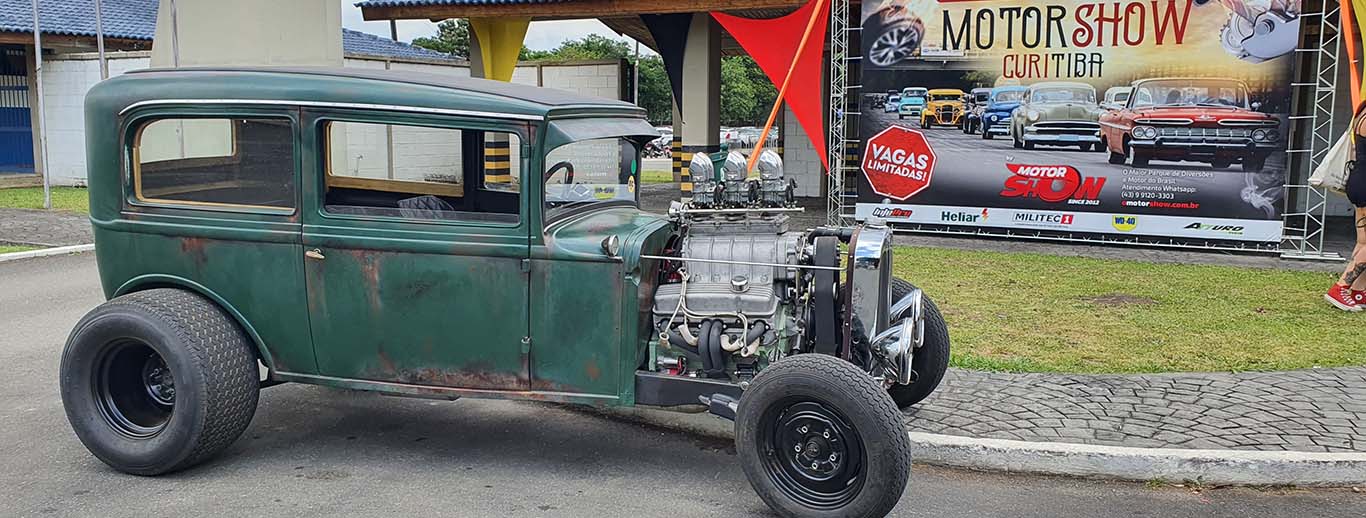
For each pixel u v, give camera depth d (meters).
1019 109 13.22
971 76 13.40
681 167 15.86
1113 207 12.96
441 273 4.55
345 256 4.62
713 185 4.88
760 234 4.78
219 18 11.84
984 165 13.49
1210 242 12.74
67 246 12.18
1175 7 12.34
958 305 8.76
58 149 21.28
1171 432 5.25
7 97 21.17
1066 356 6.91
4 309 8.73
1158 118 12.58
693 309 4.52
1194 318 8.20
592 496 4.59
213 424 4.57
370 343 4.69
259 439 5.33
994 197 13.51
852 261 4.46
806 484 4.19
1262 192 12.29
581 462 5.05
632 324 4.47
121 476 4.76
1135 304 8.82
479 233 4.48
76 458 5.00
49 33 20.89
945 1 13.36
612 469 4.96
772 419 4.21
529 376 4.61
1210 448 4.99
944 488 4.72
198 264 4.80
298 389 6.27
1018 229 13.47
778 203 4.89
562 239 4.47
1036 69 13.09
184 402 4.52
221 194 4.75
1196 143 12.47
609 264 4.41
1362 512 4.47
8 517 4.26
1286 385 6.15
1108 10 12.66
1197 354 6.96
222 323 4.70
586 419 5.75
